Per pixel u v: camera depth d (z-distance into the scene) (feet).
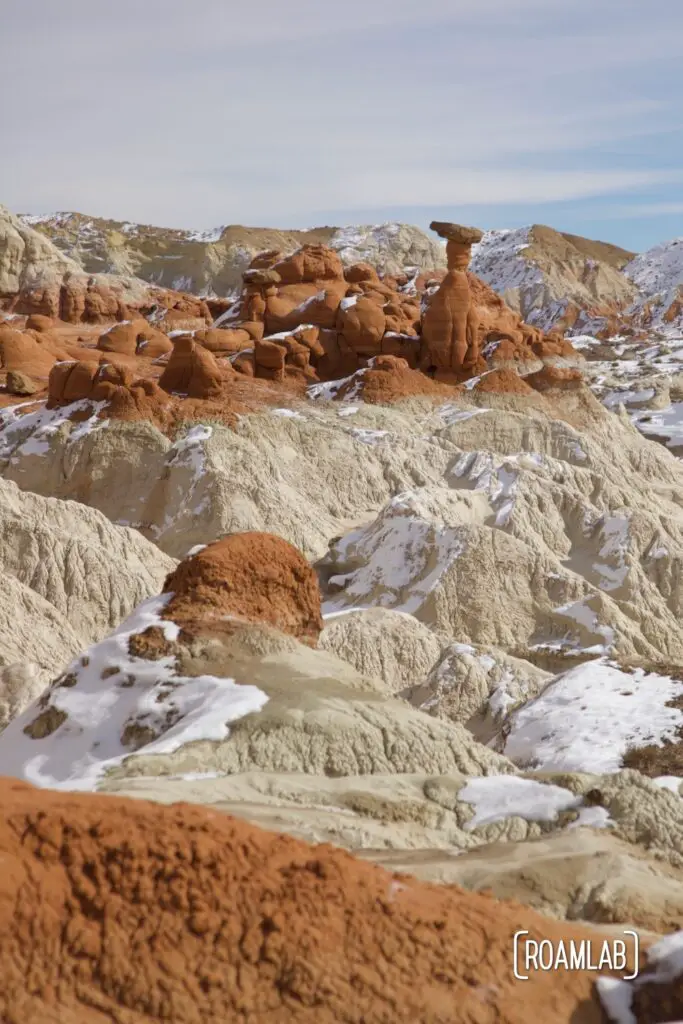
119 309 327.88
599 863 37.37
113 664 54.39
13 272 326.85
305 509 144.77
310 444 159.74
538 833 42.42
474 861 37.99
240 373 193.88
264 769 46.80
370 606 118.32
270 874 25.34
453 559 116.88
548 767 64.44
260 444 154.51
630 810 42.24
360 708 50.55
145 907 24.04
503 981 25.57
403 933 25.39
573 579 115.75
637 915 34.76
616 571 125.70
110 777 45.24
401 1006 24.38
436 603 113.91
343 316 206.08
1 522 113.29
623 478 172.55
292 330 211.82
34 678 72.69
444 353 198.08
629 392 279.90
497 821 42.91
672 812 42.52
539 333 250.78
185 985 23.47
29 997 22.65
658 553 128.06
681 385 288.71
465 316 198.70
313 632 59.88
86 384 159.33
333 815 41.78
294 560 59.88
